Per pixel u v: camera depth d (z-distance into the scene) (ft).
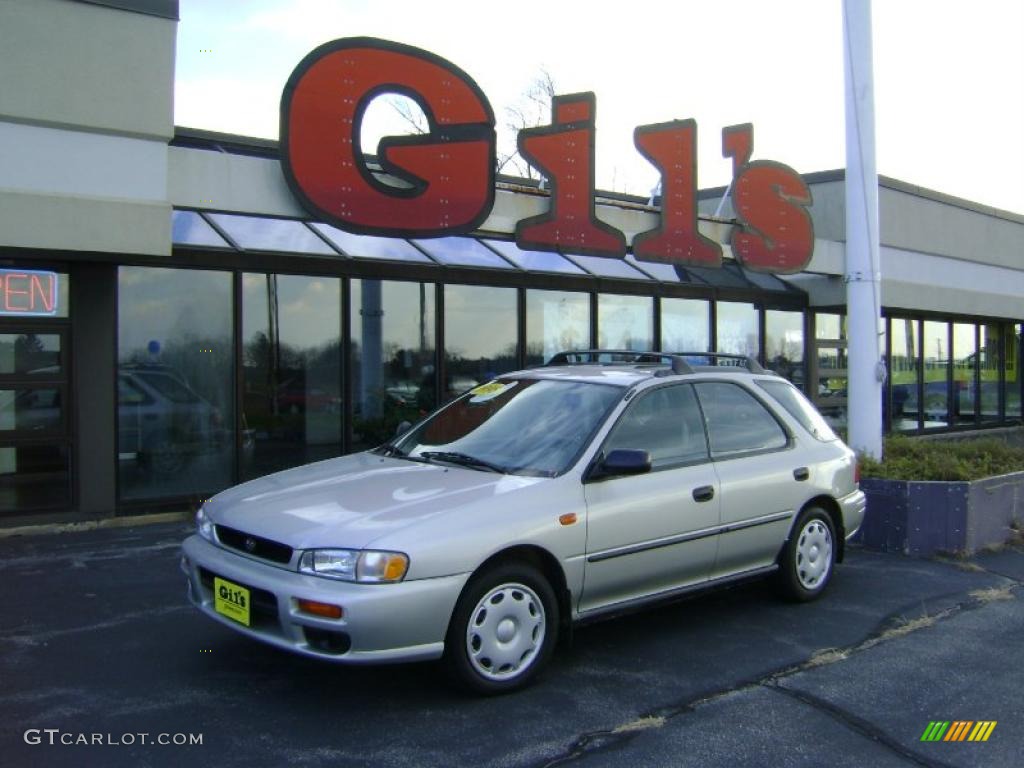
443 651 13.83
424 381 35.17
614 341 41.93
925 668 16.38
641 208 38.96
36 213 25.12
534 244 33.99
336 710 13.96
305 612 13.11
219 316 30.50
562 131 34.78
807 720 13.98
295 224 32.86
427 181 30.76
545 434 17.02
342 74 29.09
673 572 17.16
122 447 28.81
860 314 30.60
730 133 42.45
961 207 58.90
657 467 17.24
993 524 26.73
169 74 27.17
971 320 65.00
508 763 12.32
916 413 60.03
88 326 27.96
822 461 20.66
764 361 49.44
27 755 12.30
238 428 30.71
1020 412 69.92
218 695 14.51
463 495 14.74
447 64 30.96
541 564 15.33
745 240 42.24
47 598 19.90
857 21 30.19
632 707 14.32
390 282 34.35
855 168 30.63
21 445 27.07
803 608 20.15
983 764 12.68
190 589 15.57
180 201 27.55
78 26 25.72
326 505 14.66
